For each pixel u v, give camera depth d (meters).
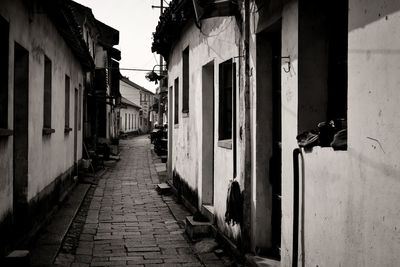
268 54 5.94
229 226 7.02
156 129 34.19
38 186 7.90
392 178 2.97
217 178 7.86
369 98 3.25
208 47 8.50
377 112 3.15
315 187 4.17
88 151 19.34
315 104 4.61
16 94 7.00
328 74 4.61
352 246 3.49
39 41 7.90
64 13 8.76
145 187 14.79
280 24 5.39
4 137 5.76
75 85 14.48
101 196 13.02
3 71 5.92
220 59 7.63
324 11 4.59
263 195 5.96
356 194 3.43
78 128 15.68
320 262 4.06
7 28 5.88
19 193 6.97
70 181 13.12
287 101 4.88
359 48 3.39
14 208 6.93
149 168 20.34
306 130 4.61
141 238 8.27
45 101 9.35
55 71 9.96
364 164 3.32
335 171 3.78
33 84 7.43
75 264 6.64
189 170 10.50
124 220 9.83
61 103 11.02
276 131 5.86
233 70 6.77
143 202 12.06
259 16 5.77
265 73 5.93
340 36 4.40
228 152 7.17
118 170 19.56
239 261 6.38
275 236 5.89
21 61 7.02
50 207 9.32
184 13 9.38
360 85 3.37
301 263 4.48
